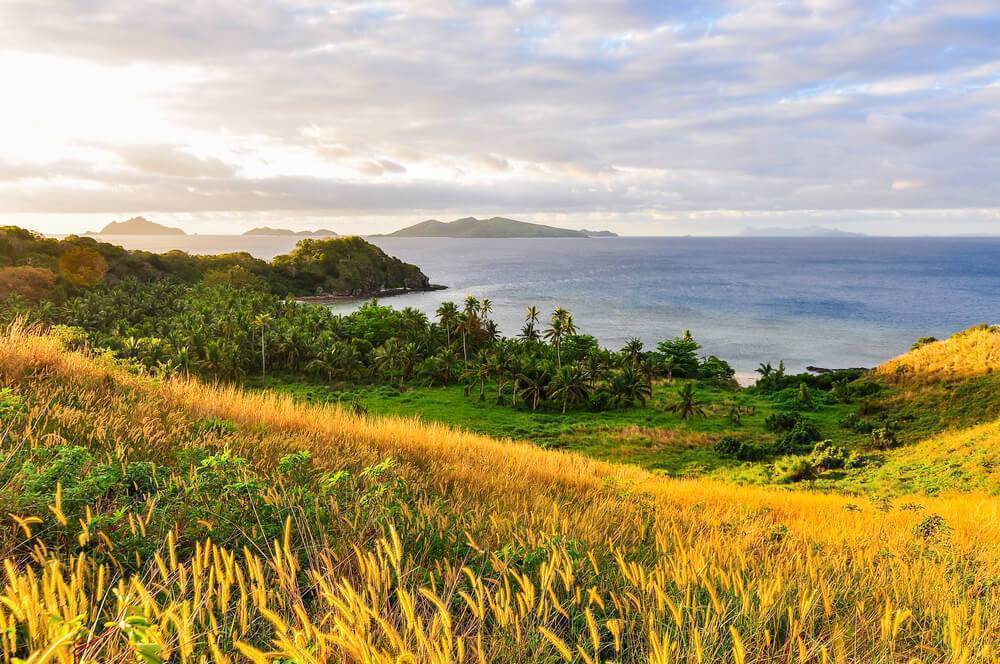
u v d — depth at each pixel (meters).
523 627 2.44
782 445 45.53
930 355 59.00
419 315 104.94
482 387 72.44
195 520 3.49
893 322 175.75
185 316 97.88
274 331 86.88
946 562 5.66
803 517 10.78
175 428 6.69
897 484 27.39
